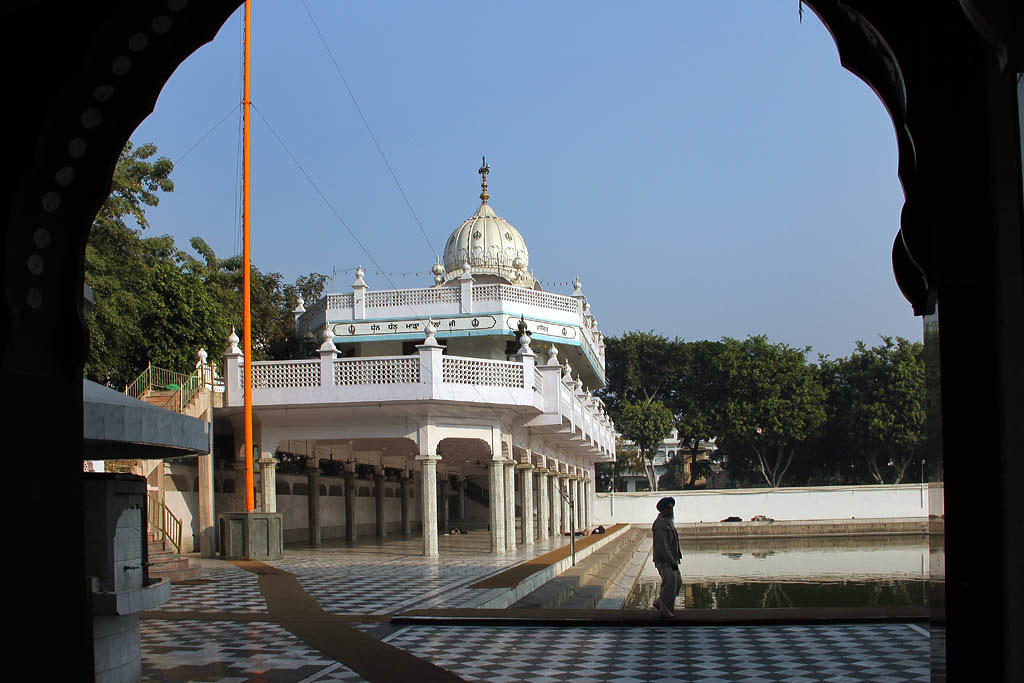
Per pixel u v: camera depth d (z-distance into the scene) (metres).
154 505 21.53
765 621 11.61
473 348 32.91
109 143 4.60
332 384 22.72
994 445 3.72
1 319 4.28
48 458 4.50
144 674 8.70
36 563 4.41
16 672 4.26
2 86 4.29
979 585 3.71
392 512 40.84
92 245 24.69
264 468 23.88
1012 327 3.72
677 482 79.25
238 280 40.59
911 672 8.55
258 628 11.52
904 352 62.84
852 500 52.34
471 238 39.62
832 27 4.32
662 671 8.81
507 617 11.86
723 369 65.19
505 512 26.16
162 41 4.47
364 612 12.99
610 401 73.69
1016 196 3.71
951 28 3.86
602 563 28.34
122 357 27.50
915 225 4.05
